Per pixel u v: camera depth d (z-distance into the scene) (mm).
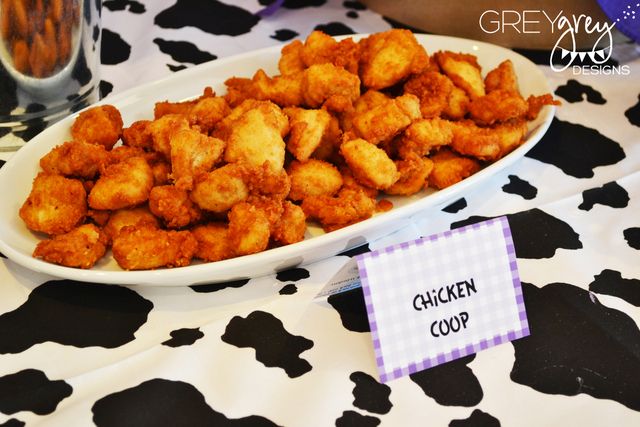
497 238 710
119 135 808
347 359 697
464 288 705
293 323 714
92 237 727
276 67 894
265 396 675
